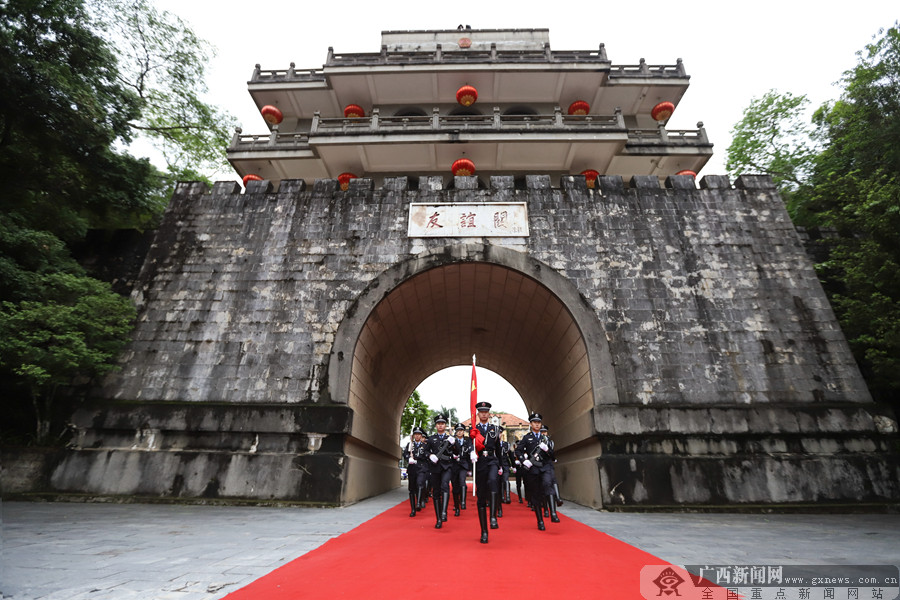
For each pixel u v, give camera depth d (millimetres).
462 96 20422
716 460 10562
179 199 14148
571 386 14000
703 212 13539
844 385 11320
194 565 4598
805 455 10633
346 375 11727
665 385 11406
